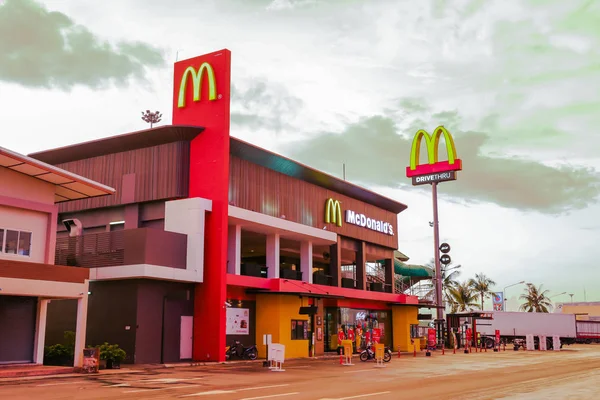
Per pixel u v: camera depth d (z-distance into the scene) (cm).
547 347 5834
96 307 3070
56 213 2597
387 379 2192
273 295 3631
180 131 3388
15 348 2405
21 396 1573
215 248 3234
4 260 2238
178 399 1507
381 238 5350
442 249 6028
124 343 2934
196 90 3497
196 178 3381
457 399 1558
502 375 2417
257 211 3812
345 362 3159
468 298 9488
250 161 3800
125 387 1827
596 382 2102
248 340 3569
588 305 13338
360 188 4972
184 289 3206
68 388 1792
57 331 3170
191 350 3198
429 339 5119
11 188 2450
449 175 5981
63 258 3222
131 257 2984
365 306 4775
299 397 1572
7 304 2398
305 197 4350
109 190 2731
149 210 3497
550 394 1695
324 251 5009
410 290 6625
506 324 5922
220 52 3491
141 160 3538
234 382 2020
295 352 3694
